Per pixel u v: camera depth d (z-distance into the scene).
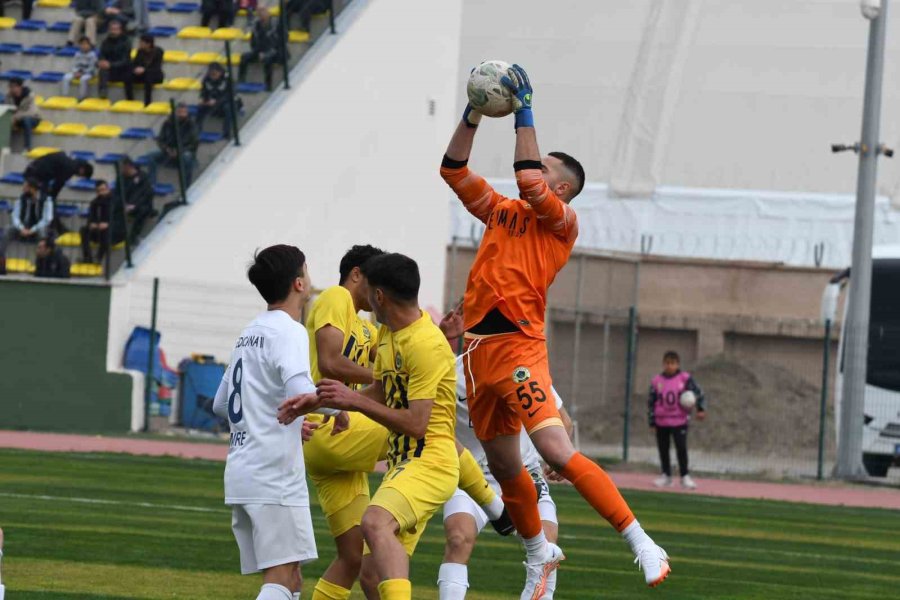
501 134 125.44
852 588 27.97
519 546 32.19
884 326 68.56
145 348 65.75
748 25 131.12
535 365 18.94
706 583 27.41
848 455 63.41
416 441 17.95
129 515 33.41
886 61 128.75
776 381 88.50
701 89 127.88
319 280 78.50
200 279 70.06
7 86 79.06
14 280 65.50
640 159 123.56
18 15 83.88
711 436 82.94
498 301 18.95
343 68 79.31
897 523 44.62
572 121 128.12
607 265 95.88
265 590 17.03
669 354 54.81
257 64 76.62
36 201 66.19
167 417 65.88
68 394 64.94
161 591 22.72
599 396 92.38
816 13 131.00
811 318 102.81
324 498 20.11
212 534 30.52
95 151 74.62
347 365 19.94
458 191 19.55
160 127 72.44
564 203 19.66
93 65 77.88
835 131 125.19
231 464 17.39
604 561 30.22
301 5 79.56
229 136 73.31
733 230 116.94
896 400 67.75
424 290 86.25
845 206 115.75
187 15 81.69
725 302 104.19
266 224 74.38
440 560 28.48
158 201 69.69
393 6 82.69
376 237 82.44
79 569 24.66
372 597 19.62
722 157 124.44
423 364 17.59
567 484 52.78
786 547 35.41
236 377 17.53
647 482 56.81
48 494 37.25
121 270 66.38
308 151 77.25
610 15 133.12
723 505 47.34
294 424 17.33
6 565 24.69
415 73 84.44
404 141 84.00
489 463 19.78
